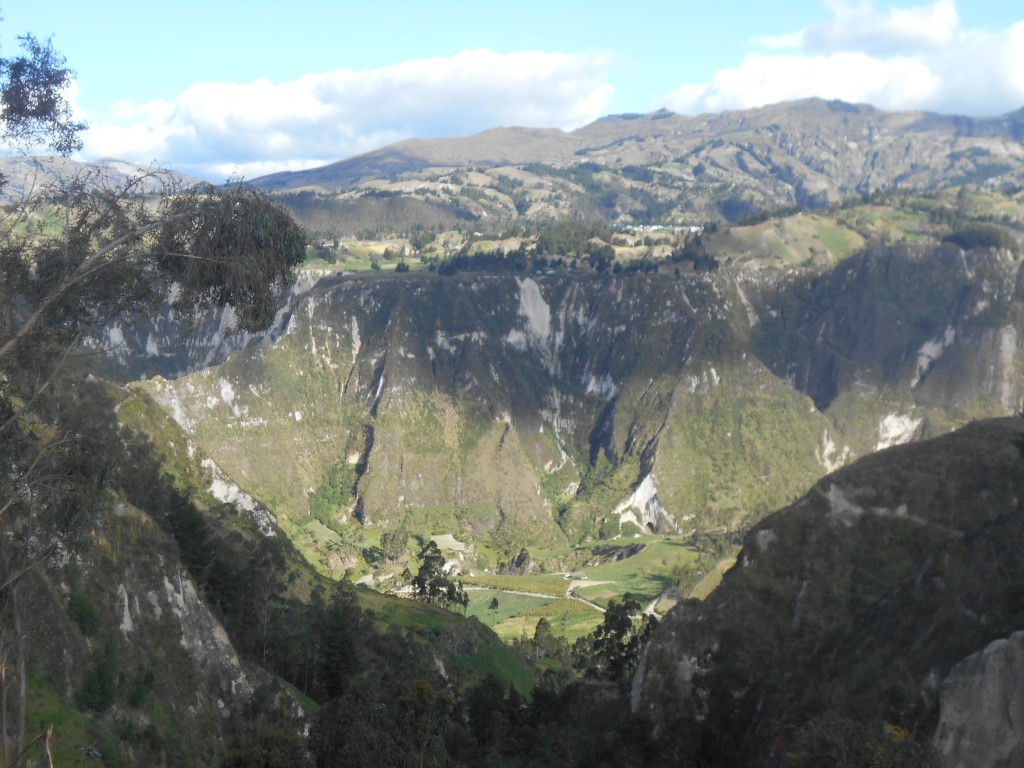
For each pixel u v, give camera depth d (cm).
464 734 8125
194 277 2631
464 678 10819
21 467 2689
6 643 3119
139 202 2664
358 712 6562
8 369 2600
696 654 7594
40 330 2589
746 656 7412
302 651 8844
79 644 4700
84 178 2616
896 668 5022
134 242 2634
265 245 2661
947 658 4747
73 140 2805
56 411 2916
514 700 9775
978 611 4919
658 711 7431
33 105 2684
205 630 6275
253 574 9412
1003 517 5712
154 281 2752
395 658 9900
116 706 4734
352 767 5931
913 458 8406
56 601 4669
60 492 2694
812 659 6309
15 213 2528
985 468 8069
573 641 16888
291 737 5662
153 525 6538
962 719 3659
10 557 2753
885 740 4069
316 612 9919
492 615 19362
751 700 6956
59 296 2511
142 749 4644
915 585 5750
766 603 7794
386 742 6266
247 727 5975
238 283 2611
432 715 7056
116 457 2972
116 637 5078
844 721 4381
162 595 5919
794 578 7925
